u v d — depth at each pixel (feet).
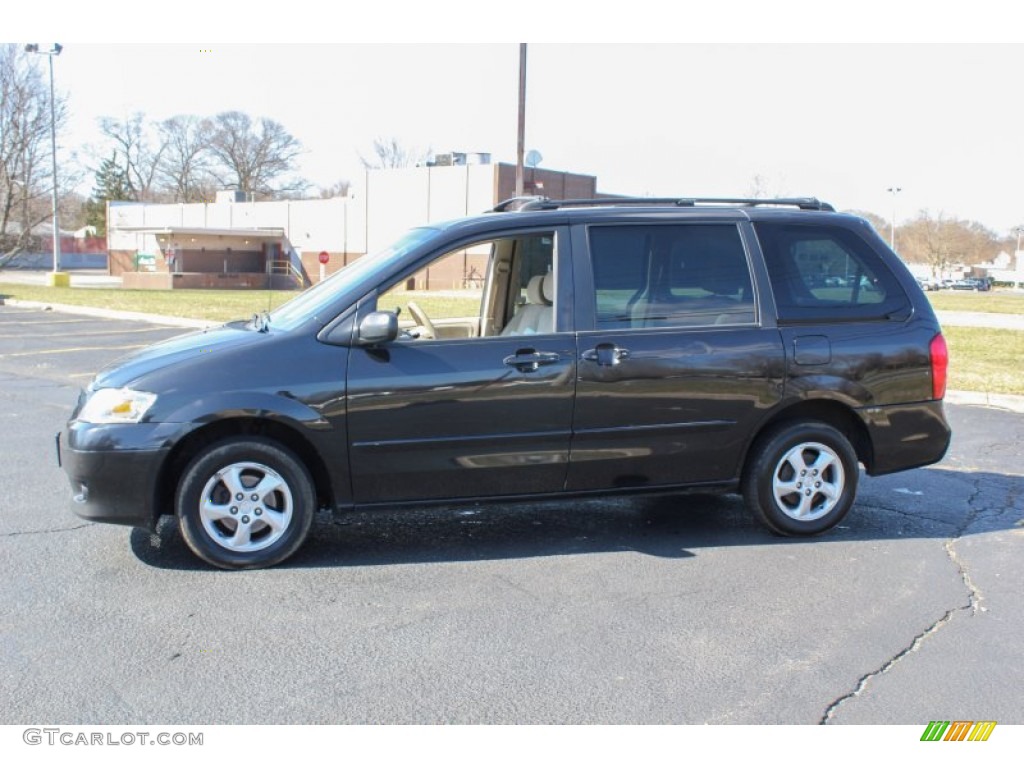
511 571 16.12
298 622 13.78
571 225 17.01
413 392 15.79
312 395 15.46
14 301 92.02
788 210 18.42
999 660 12.96
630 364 16.67
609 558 16.92
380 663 12.51
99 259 276.00
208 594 14.78
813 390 17.69
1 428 28.02
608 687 11.97
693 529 18.79
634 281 17.10
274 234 175.01
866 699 11.81
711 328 17.25
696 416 17.15
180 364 15.46
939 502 21.25
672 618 14.20
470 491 16.48
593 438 16.70
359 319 15.89
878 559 17.15
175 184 295.89
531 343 16.35
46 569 15.79
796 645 13.33
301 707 11.35
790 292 17.79
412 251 16.39
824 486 18.20
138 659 12.50
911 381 18.29
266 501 15.87
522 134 66.28
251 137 290.35
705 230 17.61
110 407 15.16
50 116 147.74
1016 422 32.09
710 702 11.64
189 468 15.40
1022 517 20.12
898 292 18.48
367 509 16.16
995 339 61.52
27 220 155.53
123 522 15.35
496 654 12.84
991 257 382.42
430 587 15.29
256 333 16.38
